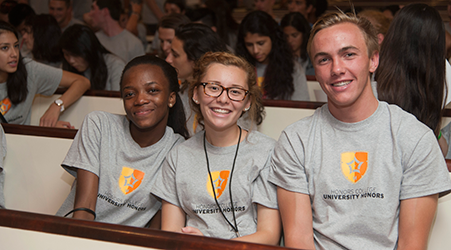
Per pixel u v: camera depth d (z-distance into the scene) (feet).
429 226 3.64
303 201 4.02
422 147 3.63
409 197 3.65
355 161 3.84
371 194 3.72
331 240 3.85
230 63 4.39
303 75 9.52
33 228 2.97
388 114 3.87
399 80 4.84
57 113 7.25
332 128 4.02
